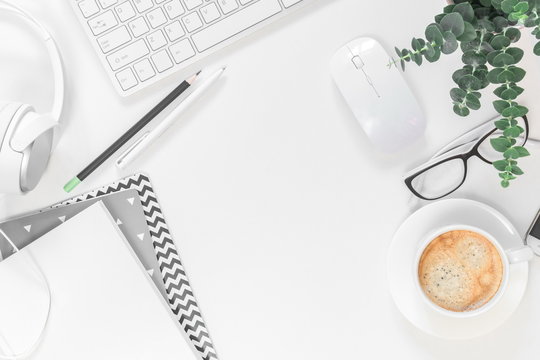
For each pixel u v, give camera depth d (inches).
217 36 25.5
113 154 26.9
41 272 26.7
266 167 26.9
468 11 19.8
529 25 19.3
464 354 27.2
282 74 26.4
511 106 20.9
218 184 27.0
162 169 26.9
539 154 26.0
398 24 25.9
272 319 27.5
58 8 26.2
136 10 25.2
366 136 26.5
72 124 26.7
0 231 26.7
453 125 26.3
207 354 27.5
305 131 26.7
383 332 27.4
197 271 27.4
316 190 26.9
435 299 25.5
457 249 25.2
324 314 27.5
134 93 26.5
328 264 27.2
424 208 25.6
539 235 25.8
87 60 26.4
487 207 25.3
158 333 27.0
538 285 26.5
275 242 27.2
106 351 27.1
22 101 26.6
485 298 25.0
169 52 25.6
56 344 27.1
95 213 26.3
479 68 21.2
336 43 26.1
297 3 25.2
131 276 26.7
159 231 27.2
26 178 24.1
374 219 26.9
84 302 26.9
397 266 26.2
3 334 26.8
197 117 26.7
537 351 26.9
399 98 25.0
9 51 26.5
